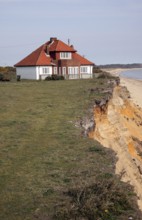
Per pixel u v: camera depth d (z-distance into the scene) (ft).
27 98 106.42
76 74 215.31
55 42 225.56
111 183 40.81
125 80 365.20
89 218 36.29
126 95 170.81
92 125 78.69
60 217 36.52
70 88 128.57
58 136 63.57
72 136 63.46
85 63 230.27
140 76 604.49
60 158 52.24
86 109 87.30
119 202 38.99
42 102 98.53
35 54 217.15
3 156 53.62
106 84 144.97
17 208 38.70
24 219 36.76
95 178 43.24
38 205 39.06
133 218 36.94
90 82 153.38
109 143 87.61
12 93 117.80
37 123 73.72
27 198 40.52
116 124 106.22
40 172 47.19
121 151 89.10
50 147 57.47
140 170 89.15
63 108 88.74
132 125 127.34
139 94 234.79
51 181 44.34
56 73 217.36
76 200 38.58
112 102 119.55
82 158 52.03
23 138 62.90
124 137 102.22
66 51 220.43
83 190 39.47
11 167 49.24
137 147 106.63
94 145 58.29
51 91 121.49
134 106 161.27
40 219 36.65
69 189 40.98
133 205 39.34
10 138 62.95
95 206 37.24
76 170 47.29
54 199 39.93
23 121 75.66
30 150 56.24
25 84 149.59
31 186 43.16
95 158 52.11
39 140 61.57
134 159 92.02
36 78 207.00
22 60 216.74
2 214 37.70
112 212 37.55
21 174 46.78
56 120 75.87
